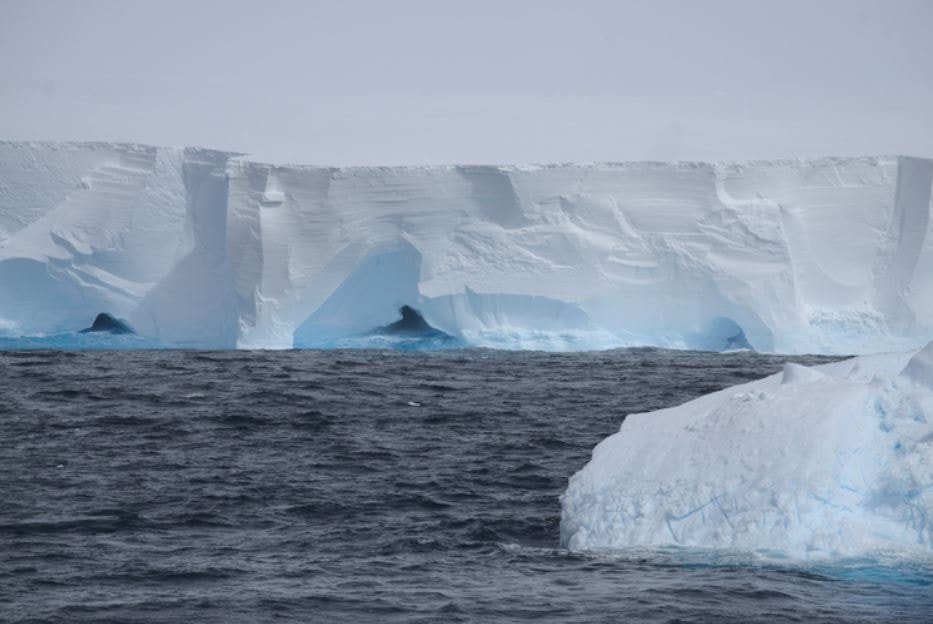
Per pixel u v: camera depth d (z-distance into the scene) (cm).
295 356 13075
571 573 3706
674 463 3972
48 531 4472
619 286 13950
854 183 14075
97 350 13912
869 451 3753
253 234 13412
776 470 3738
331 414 8231
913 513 3581
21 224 14788
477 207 14075
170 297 14350
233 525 4609
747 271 13712
